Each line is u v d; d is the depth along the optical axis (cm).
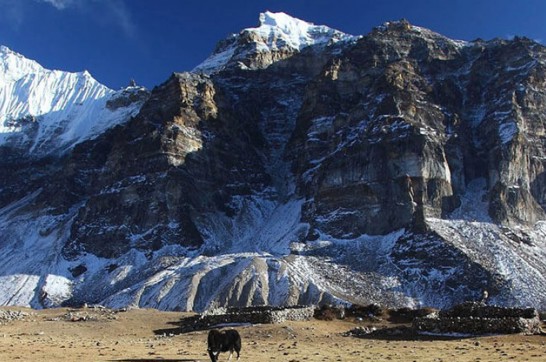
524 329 5575
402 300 15112
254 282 15625
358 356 4378
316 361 4066
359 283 15988
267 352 4675
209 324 6938
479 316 6306
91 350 4706
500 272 15575
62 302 18825
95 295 18938
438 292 15425
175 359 4206
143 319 7606
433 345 5088
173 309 15375
